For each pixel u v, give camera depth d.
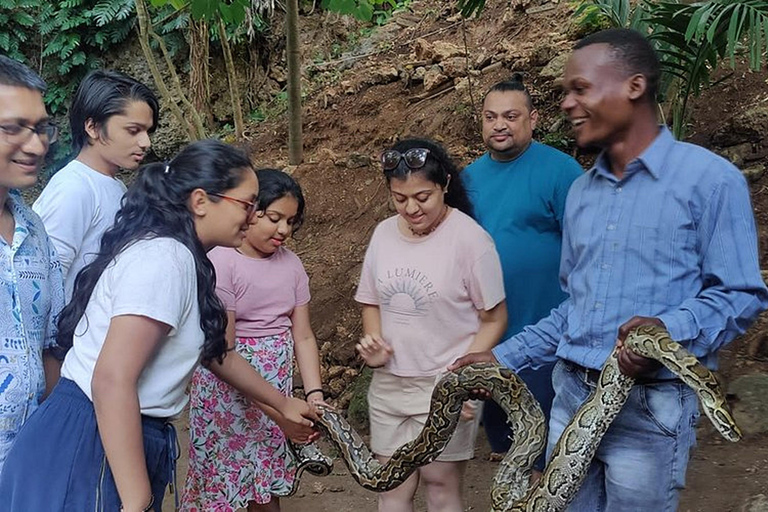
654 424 2.79
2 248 2.83
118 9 12.01
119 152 3.81
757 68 5.18
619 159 2.89
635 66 2.77
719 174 2.70
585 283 2.96
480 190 4.38
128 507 2.57
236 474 3.91
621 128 2.83
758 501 4.25
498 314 3.55
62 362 3.11
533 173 4.23
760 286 2.66
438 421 3.25
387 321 3.65
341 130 9.78
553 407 3.15
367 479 3.55
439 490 3.65
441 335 3.57
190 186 2.82
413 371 3.60
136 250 2.70
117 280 2.66
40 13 12.45
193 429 3.94
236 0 6.68
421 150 3.41
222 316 2.92
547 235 4.24
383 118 9.56
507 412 3.17
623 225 2.85
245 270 3.87
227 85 12.10
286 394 4.07
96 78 3.81
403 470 3.42
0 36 12.44
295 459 3.94
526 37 9.38
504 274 4.21
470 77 9.12
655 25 6.18
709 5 5.32
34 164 2.78
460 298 3.53
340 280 7.53
